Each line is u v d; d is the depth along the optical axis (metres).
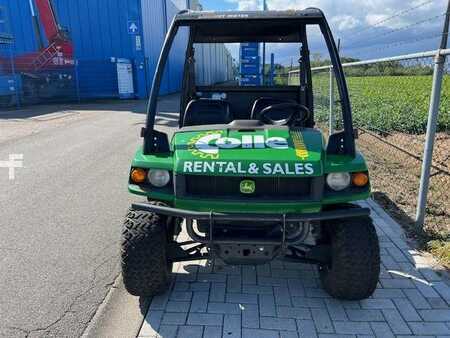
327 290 3.16
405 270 3.52
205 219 2.72
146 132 3.01
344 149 2.93
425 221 4.45
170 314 3.02
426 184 4.05
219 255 2.87
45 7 18.77
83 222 4.72
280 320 2.94
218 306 3.11
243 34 4.13
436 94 3.86
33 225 4.64
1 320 3.00
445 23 3.76
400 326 2.86
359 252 2.82
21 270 3.68
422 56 4.11
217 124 3.39
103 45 21.05
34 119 13.02
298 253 3.20
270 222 2.79
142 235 2.93
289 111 3.49
